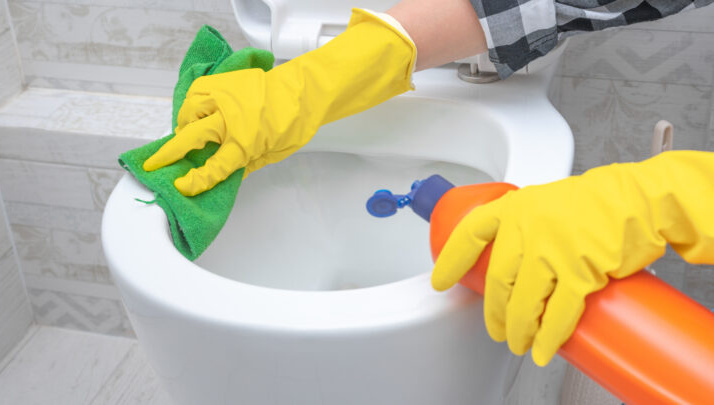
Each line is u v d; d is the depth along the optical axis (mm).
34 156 1168
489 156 832
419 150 871
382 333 538
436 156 870
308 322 539
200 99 733
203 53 862
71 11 1155
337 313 545
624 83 1055
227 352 563
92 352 1295
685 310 485
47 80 1231
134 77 1199
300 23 896
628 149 1115
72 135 1128
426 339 556
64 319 1336
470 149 850
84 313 1337
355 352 545
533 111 813
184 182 706
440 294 562
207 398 622
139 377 1240
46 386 1227
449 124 848
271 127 723
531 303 506
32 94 1229
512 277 518
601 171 530
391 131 866
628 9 774
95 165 1154
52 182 1190
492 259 524
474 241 532
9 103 1205
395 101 847
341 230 942
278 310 551
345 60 740
